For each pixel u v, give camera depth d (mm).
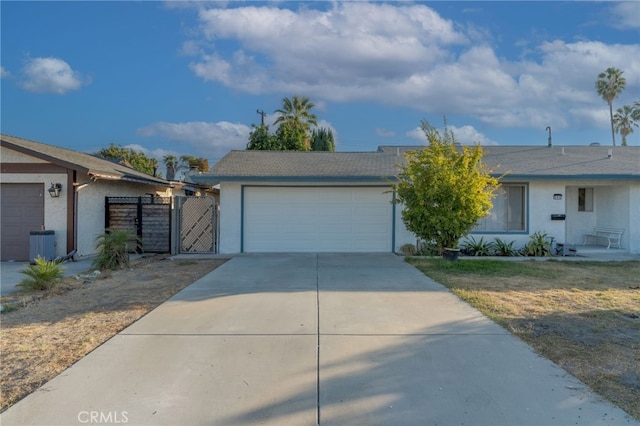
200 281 8422
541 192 13250
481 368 4004
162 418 3096
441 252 10906
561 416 3121
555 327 5301
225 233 13328
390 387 3600
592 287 7875
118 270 9898
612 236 13758
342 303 6539
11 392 3498
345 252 13383
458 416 3125
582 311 6086
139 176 16578
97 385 3623
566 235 15008
